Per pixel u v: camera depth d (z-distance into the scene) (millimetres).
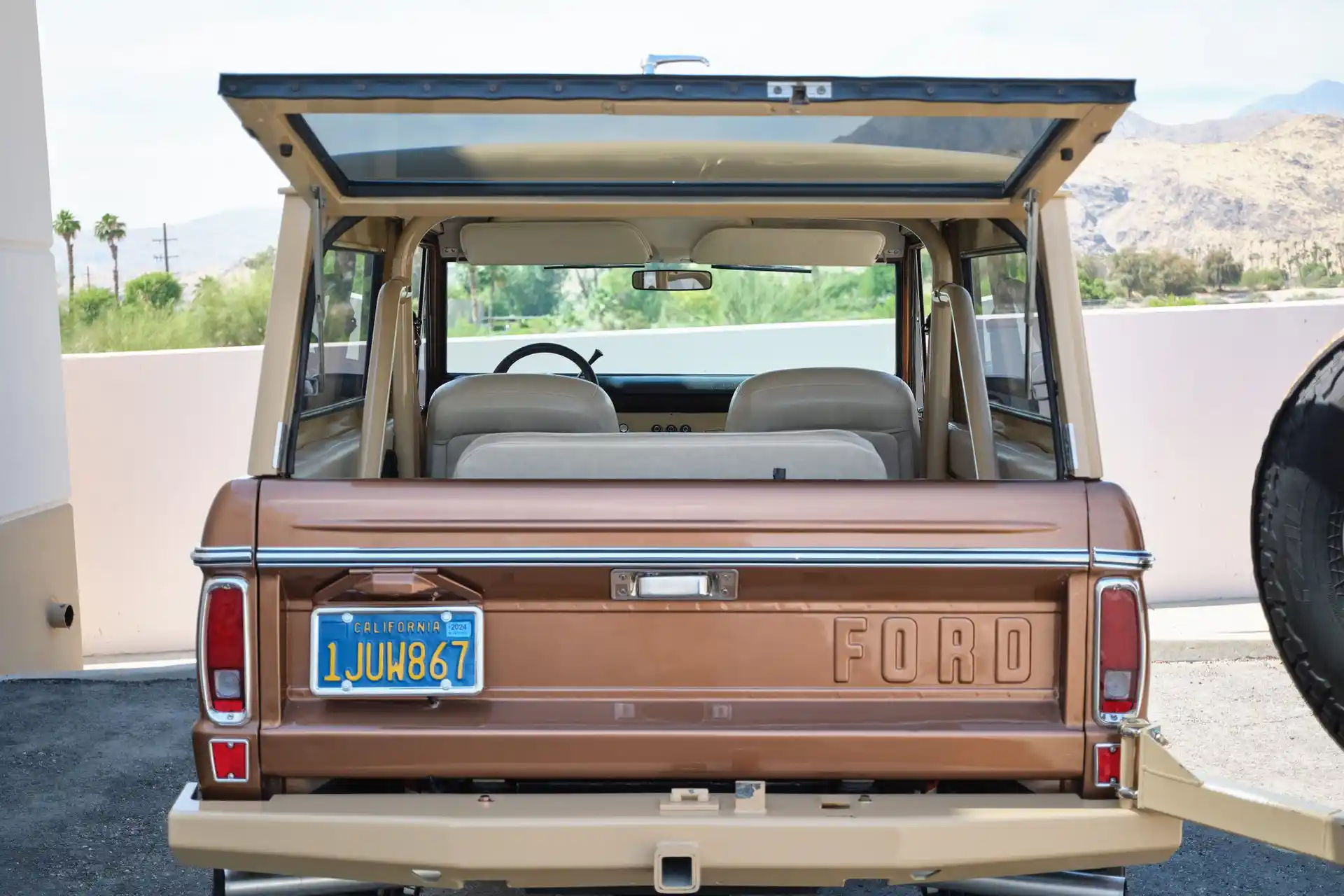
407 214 3385
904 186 3318
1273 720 6211
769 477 3137
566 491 2818
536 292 5918
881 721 2852
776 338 5938
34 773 5375
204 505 10484
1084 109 2650
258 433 2924
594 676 2850
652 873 2709
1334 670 3184
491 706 2846
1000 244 3955
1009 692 2875
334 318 3672
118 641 10523
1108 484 2879
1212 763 5523
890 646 2865
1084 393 3006
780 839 2682
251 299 71438
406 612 2830
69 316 69750
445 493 2812
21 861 4430
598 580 2830
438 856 2684
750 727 2832
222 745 2797
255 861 2738
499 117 2799
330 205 3262
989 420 3920
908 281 5637
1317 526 3178
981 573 2826
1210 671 7258
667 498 2816
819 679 2861
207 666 2801
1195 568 9891
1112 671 2828
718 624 2852
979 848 2715
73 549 8164
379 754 2820
